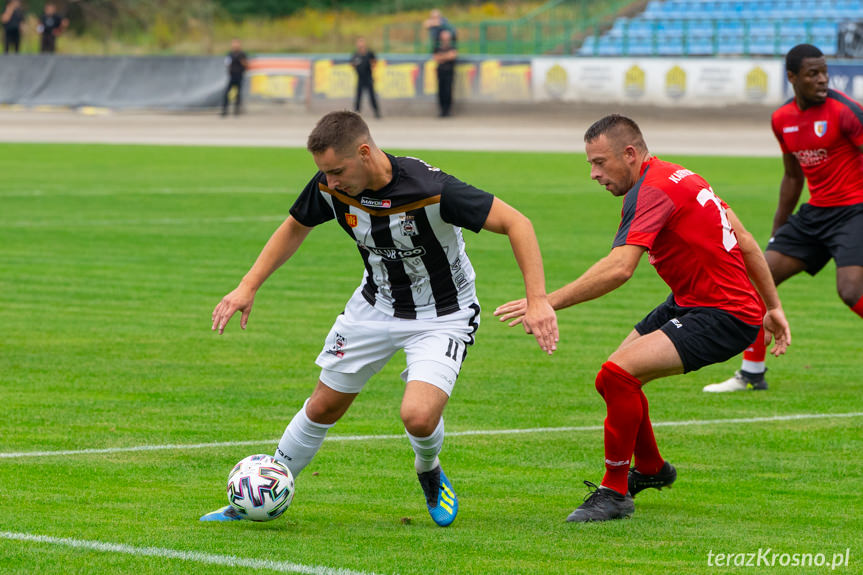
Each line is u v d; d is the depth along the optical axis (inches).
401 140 2743.6
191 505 486.6
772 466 561.0
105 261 1204.5
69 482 518.9
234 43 3427.7
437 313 455.8
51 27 3959.2
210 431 615.8
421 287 453.1
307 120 3324.3
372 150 430.3
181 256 1240.2
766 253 759.1
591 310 1004.6
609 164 473.7
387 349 460.8
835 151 721.6
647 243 455.2
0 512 469.7
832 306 1031.6
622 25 3715.6
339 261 1231.5
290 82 3513.8
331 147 422.3
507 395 710.5
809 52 715.4
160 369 763.4
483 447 595.2
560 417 658.2
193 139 2829.7
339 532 450.3
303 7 5113.2
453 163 2279.8
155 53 4832.7
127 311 959.0
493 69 3344.0
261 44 4835.1
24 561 406.3
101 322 914.7
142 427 620.7
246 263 1201.4
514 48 3799.2
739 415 665.0
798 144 731.4
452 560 413.7
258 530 450.6
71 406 663.1
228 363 784.9
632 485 498.0
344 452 581.9
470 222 436.1
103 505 483.5
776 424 643.5
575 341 879.1
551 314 428.5
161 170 2156.7
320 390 468.4
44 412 647.8
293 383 730.2
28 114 3486.7
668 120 3132.4
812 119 722.8
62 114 3506.4
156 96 3577.8
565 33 3772.1
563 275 1138.7
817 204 738.2
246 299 463.2
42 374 742.5
